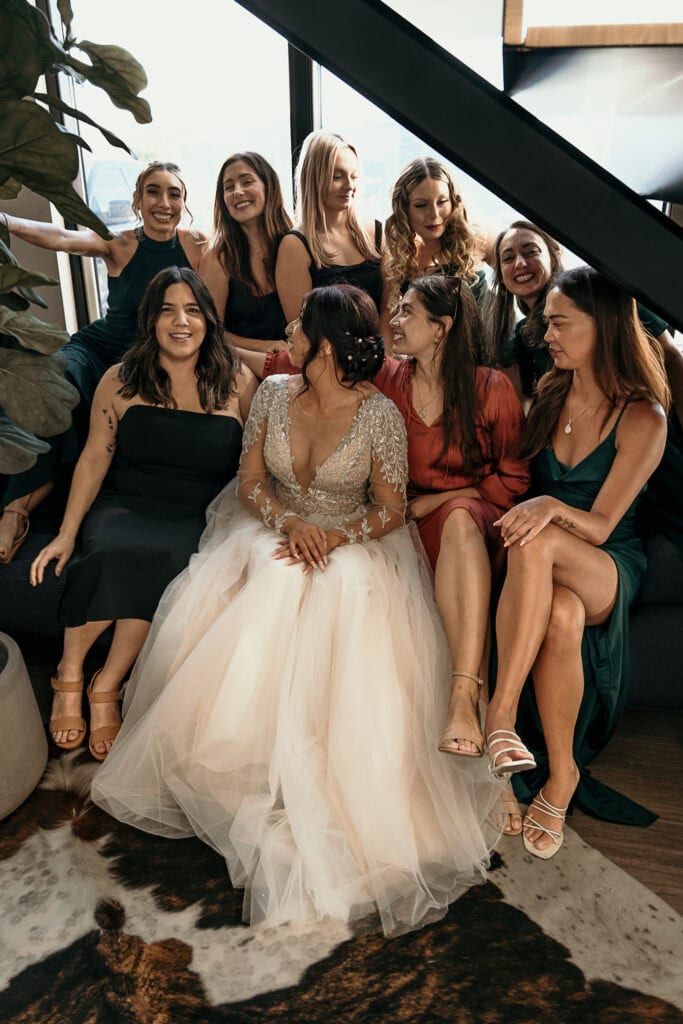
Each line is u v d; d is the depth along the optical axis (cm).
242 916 188
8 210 345
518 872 201
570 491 231
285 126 338
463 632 210
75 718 246
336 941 182
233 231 305
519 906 192
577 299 217
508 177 125
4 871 201
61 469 291
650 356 221
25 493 279
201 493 270
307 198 296
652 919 188
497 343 288
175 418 262
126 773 221
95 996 169
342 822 201
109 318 320
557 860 205
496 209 325
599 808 221
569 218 126
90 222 170
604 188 124
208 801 215
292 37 122
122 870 202
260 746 216
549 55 152
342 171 292
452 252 300
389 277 304
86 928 185
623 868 203
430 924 186
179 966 176
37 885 197
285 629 216
